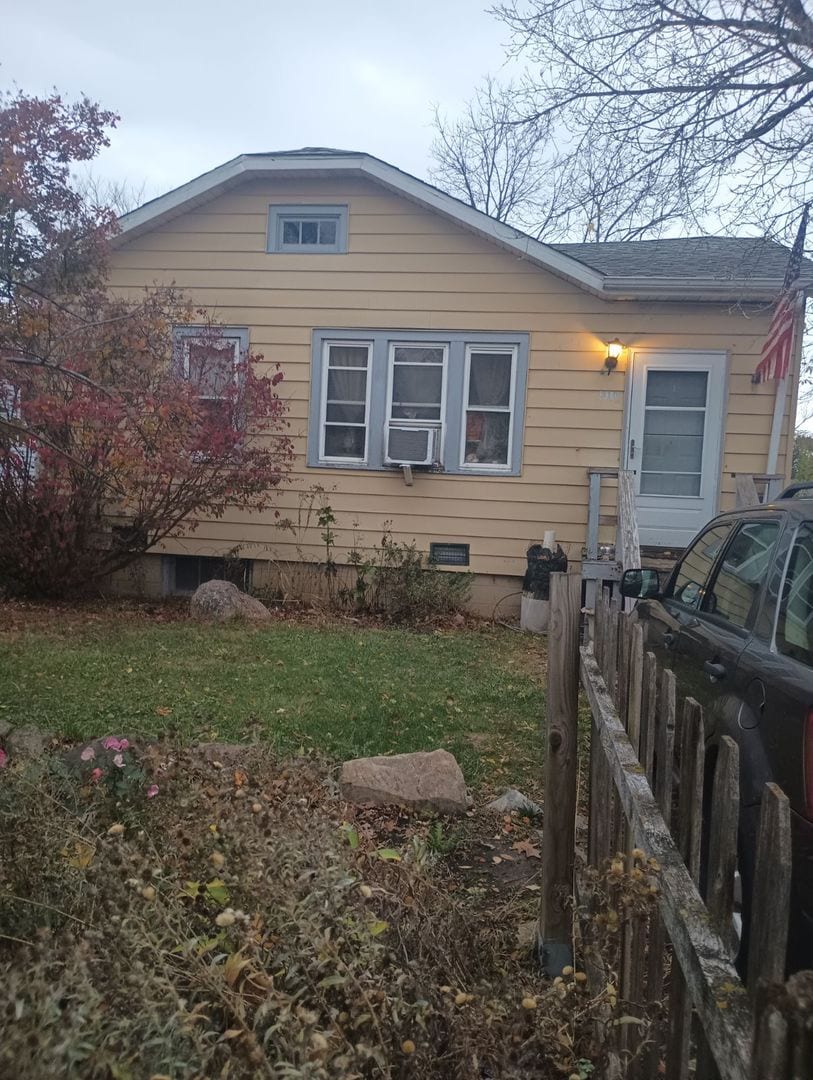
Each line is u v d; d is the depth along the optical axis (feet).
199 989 5.70
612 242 42.52
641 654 7.67
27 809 8.42
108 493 33.65
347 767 14.70
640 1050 5.84
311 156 35.42
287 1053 5.27
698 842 5.84
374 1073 5.54
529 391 36.09
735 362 34.73
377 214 36.58
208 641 27.09
